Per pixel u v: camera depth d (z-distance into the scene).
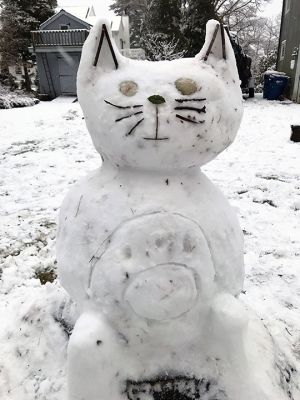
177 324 1.45
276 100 12.36
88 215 1.44
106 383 1.41
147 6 15.00
